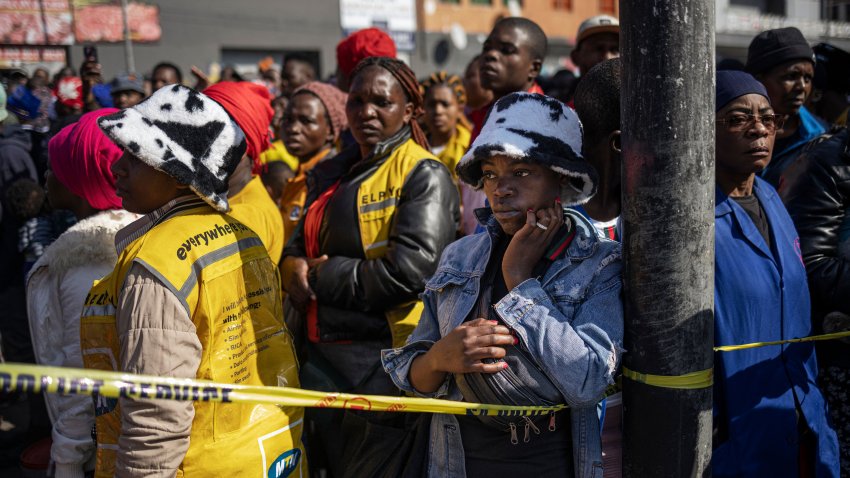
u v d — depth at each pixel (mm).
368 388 3016
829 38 21531
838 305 2578
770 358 2312
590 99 2254
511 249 1833
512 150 1765
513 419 1839
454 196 3162
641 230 1678
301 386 3203
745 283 2281
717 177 2451
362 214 3129
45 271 2477
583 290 1815
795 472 2352
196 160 1963
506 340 1770
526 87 4285
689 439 1727
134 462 1730
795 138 3811
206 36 19297
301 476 2232
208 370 1919
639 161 1657
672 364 1692
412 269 2926
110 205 2541
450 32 23312
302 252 3465
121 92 6980
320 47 21328
